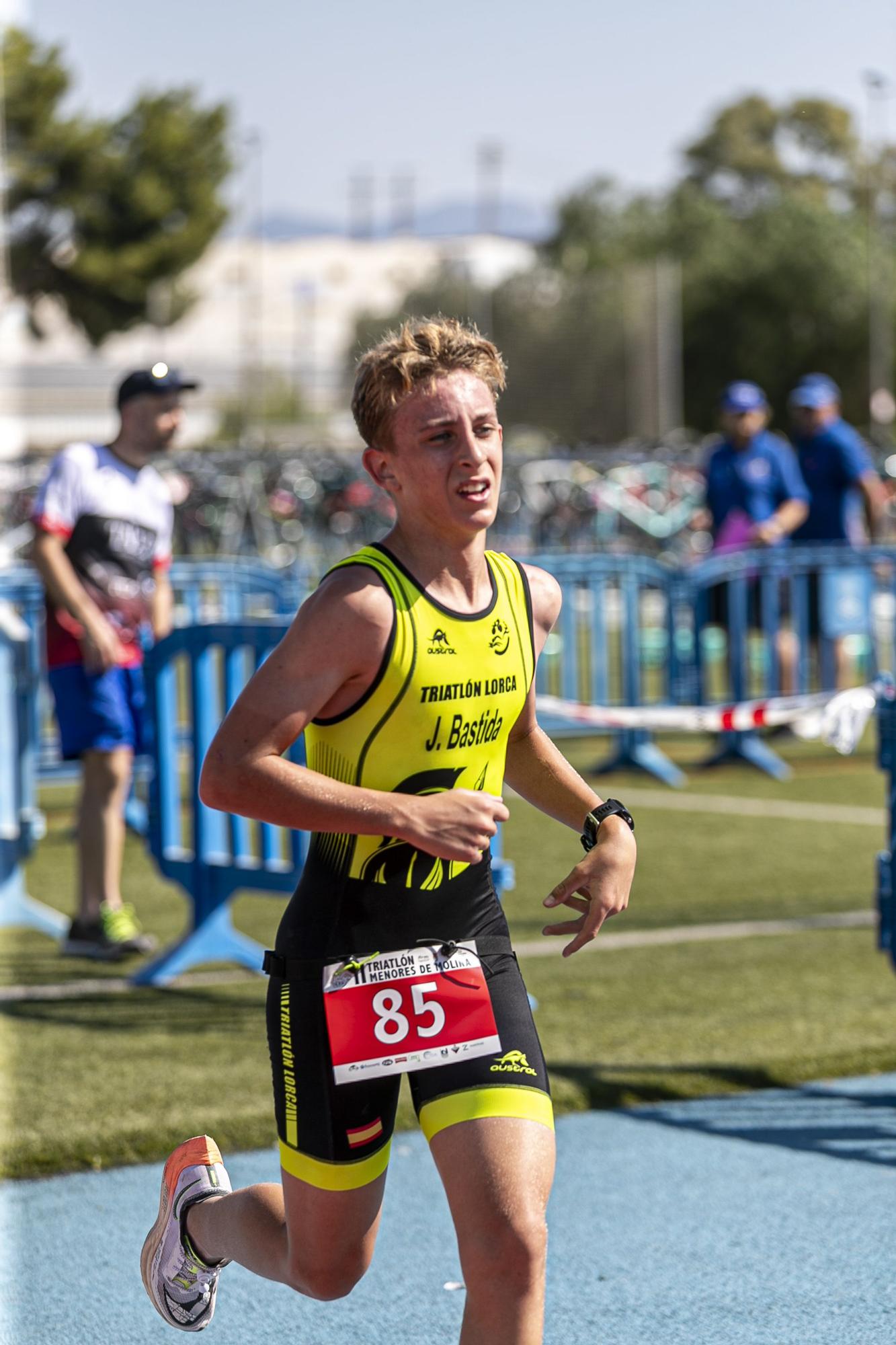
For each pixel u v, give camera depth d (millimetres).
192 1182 10195
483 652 8883
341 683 8609
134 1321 11938
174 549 80812
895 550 40094
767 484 39938
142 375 22578
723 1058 17984
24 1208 14180
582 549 83125
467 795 8633
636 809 34812
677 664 39062
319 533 85375
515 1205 8320
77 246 168125
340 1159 8805
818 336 193375
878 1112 16531
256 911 26469
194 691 21344
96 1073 17547
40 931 24875
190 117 169625
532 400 144875
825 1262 12820
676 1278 12531
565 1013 19859
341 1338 11602
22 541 68688
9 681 23250
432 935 8922
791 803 35406
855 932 24078
